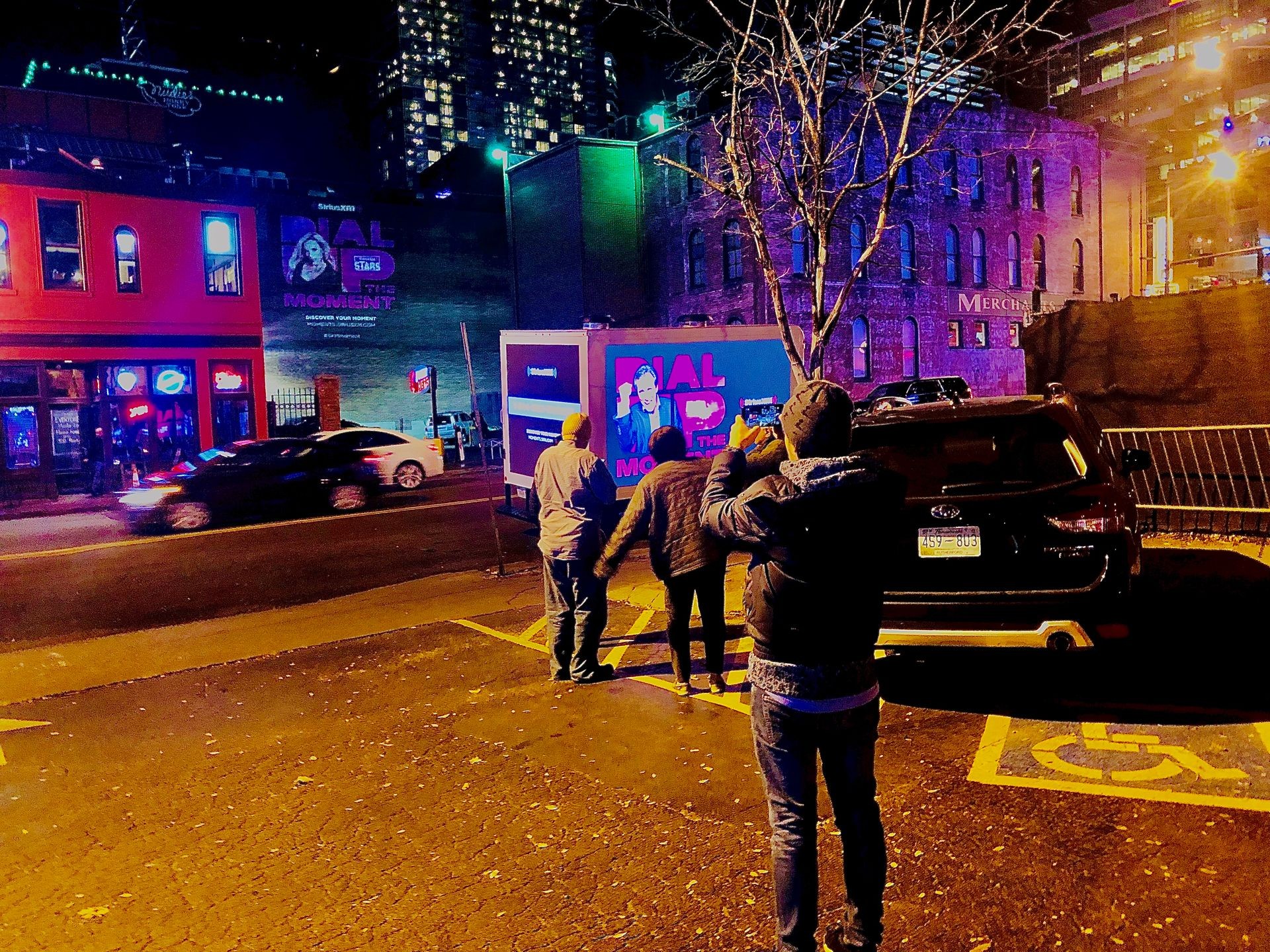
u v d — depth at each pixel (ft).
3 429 71.31
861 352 111.45
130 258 78.18
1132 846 12.09
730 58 47.75
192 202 80.74
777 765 9.09
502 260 122.31
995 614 16.61
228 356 82.94
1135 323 36.91
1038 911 10.76
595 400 39.60
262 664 23.89
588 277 114.83
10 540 50.52
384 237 111.14
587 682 20.71
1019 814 13.16
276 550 43.65
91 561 42.55
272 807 15.05
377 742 17.80
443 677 21.91
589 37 576.20
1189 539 31.71
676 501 18.60
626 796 14.71
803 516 8.58
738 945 10.53
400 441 63.41
